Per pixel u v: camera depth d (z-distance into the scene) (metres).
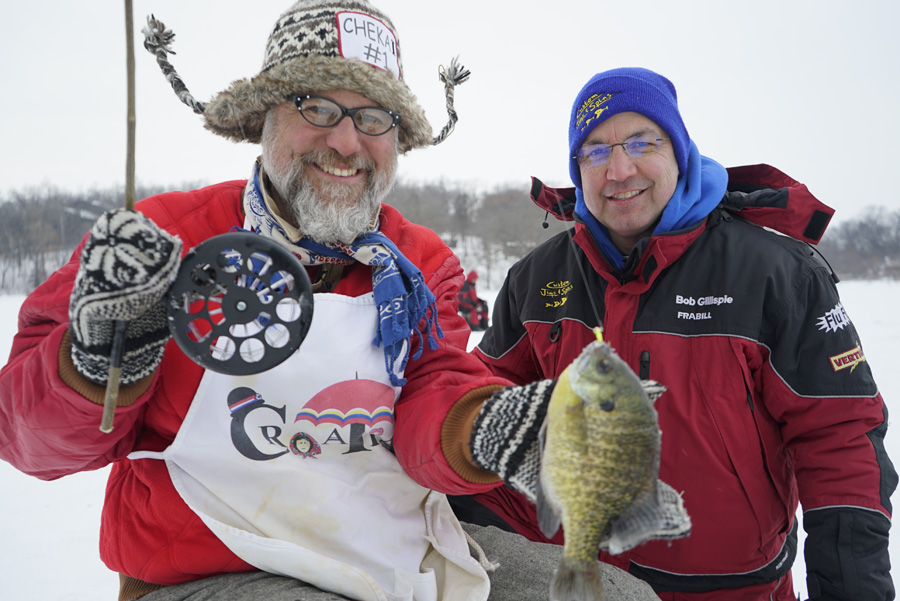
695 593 2.62
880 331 13.09
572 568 1.35
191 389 1.92
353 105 2.07
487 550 2.30
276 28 2.20
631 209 2.72
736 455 2.56
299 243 2.06
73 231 59.09
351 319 2.03
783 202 2.72
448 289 2.37
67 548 4.06
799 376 2.54
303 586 1.84
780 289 2.57
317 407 1.96
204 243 1.55
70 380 1.56
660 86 2.77
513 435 1.60
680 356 2.64
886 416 2.57
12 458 1.86
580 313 2.89
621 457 1.34
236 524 1.91
